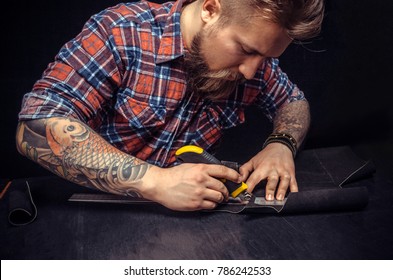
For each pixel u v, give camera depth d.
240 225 1.08
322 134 1.83
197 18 1.16
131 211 1.15
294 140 1.38
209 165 1.11
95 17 1.22
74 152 1.11
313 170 1.31
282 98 1.50
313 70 1.82
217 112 1.36
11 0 1.72
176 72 1.24
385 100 1.74
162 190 1.09
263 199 1.17
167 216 1.12
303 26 0.98
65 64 1.16
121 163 1.11
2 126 1.88
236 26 1.03
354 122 1.80
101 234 1.06
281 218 1.11
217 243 1.02
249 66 1.08
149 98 1.25
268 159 1.27
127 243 1.03
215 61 1.11
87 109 1.17
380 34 1.72
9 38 1.77
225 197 1.13
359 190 1.12
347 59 1.78
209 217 1.12
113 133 1.29
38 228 1.09
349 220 1.10
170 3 1.33
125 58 1.20
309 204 1.11
